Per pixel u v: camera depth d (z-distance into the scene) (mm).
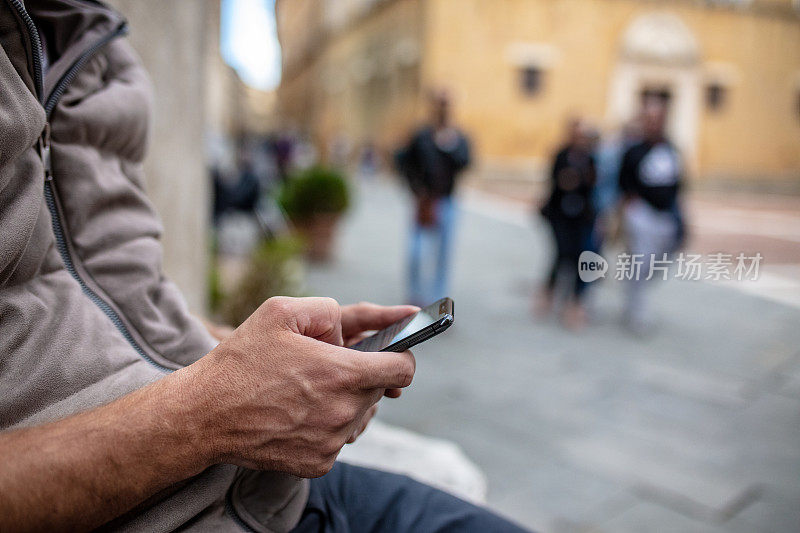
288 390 659
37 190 740
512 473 2699
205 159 2912
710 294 5668
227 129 16875
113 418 638
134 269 863
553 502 2486
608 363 4129
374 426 1911
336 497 967
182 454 644
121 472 624
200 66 2775
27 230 716
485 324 4906
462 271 6930
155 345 844
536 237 9625
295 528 860
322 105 37031
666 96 22500
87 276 829
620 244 3426
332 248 7141
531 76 21391
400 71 23328
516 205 14648
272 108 41219
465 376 3793
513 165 21453
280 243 3592
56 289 772
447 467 1683
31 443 611
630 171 3352
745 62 22922
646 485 2643
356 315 979
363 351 765
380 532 924
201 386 656
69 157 840
